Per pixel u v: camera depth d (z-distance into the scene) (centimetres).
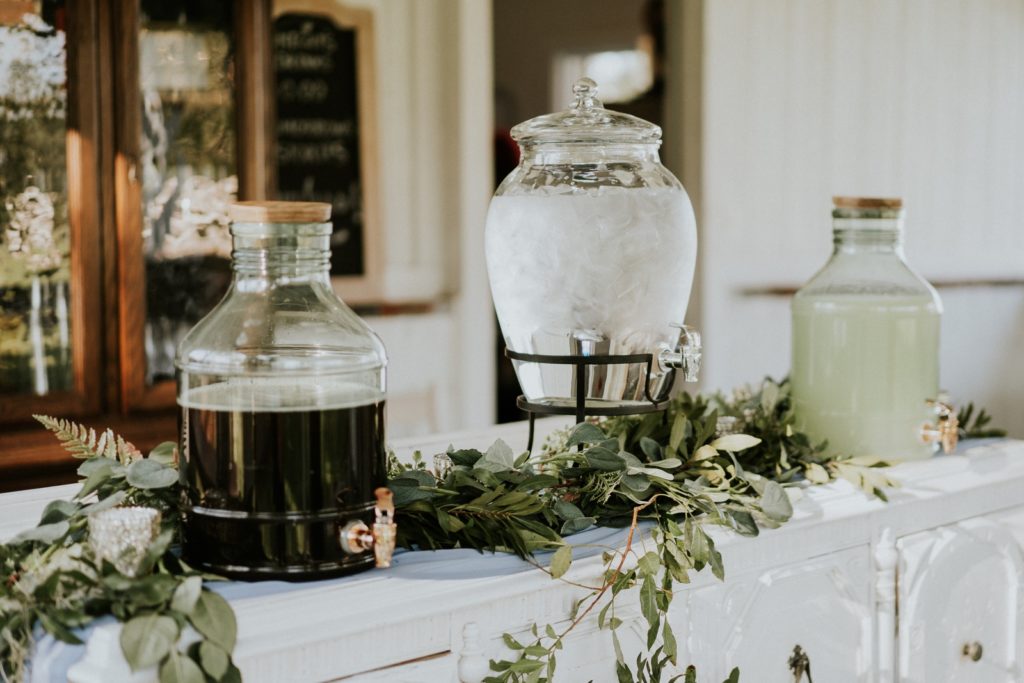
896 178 584
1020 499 191
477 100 448
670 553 134
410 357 441
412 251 441
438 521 131
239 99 367
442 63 443
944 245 609
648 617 129
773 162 533
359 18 416
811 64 543
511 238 143
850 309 173
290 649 109
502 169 528
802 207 546
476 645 123
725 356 521
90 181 338
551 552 131
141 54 345
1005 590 189
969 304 622
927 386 177
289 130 401
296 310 117
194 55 357
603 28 684
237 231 117
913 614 174
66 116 334
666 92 524
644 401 149
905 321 174
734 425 169
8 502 149
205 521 117
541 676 128
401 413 439
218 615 104
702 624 147
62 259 337
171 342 359
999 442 194
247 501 115
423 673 120
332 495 117
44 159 331
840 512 159
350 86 416
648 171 146
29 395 333
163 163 353
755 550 152
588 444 142
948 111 602
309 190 409
